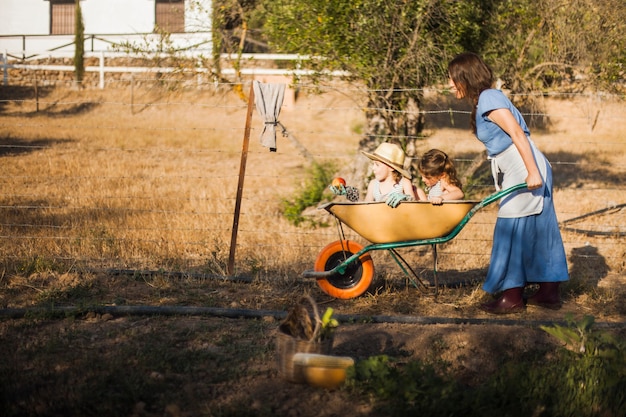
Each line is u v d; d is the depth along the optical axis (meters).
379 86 9.48
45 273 6.78
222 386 4.38
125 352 4.84
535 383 4.28
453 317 5.77
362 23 8.91
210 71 11.34
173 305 6.02
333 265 6.16
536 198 5.67
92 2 28.44
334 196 10.62
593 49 10.41
